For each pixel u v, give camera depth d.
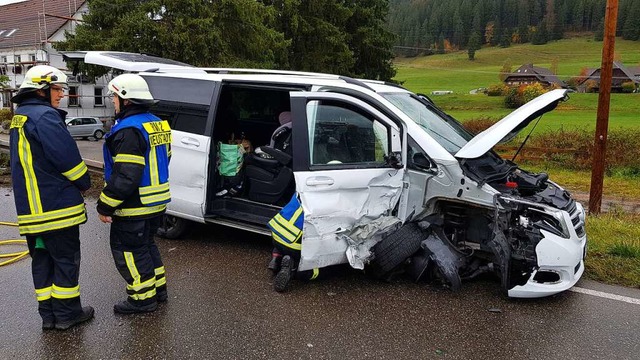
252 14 18.75
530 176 4.64
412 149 4.29
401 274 4.46
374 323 3.61
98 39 17.39
